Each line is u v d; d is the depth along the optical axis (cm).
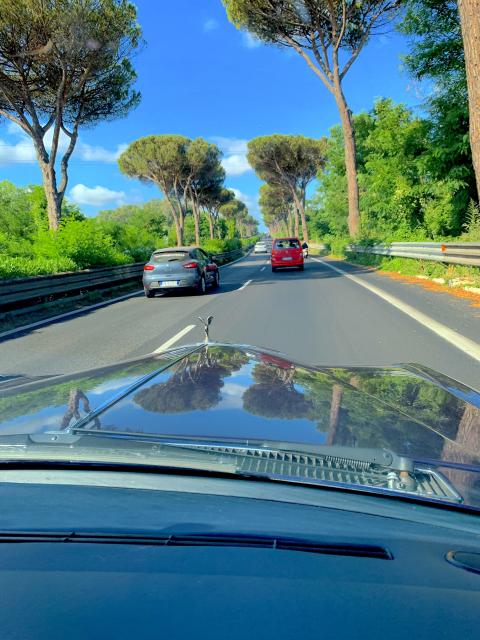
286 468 99
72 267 1338
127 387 142
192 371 158
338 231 4344
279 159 5259
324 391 149
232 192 7312
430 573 76
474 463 118
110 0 1588
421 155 1703
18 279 1012
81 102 1891
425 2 1430
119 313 1037
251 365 171
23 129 1788
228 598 67
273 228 15500
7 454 102
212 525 84
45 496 91
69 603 65
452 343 579
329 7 2247
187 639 59
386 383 196
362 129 2945
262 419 117
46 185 1834
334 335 659
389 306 894
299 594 69
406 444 120
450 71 1516
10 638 59
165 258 1329
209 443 102
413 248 1520
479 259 1046
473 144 936
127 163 4584
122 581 69
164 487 94
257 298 1161
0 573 71
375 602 68
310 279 1627
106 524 84
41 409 129
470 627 64
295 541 82
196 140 4591
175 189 4966
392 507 95
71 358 607
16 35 1553
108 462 99
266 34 2517
